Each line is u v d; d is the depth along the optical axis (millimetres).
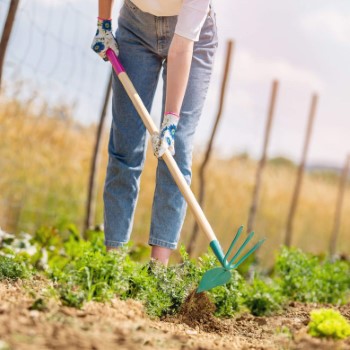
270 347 3184
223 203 10359
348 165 11305
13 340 2531
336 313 3307
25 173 8320
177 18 3936
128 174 4113
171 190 3977
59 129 8406
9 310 2924
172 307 3824
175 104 3713
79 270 3488
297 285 5309
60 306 3152
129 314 3289
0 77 5414
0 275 4004
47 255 5445
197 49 3982
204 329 3727
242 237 10359
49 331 2697
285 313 4738
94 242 4809
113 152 4148
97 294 3428
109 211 4148
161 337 2988
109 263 3561
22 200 7895
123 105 4059
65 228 6621
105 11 4047
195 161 10070
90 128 8664
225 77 7172
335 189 13109
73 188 8680
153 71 4109
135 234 9109
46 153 8406
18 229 7883
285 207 11773
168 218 3996
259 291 4902
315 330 3273
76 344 2596
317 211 12766
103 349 2596
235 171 10562
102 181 8984
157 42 4004
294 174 12156
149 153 9398
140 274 3756
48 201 8398
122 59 4098
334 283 5535
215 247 3615
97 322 2979
